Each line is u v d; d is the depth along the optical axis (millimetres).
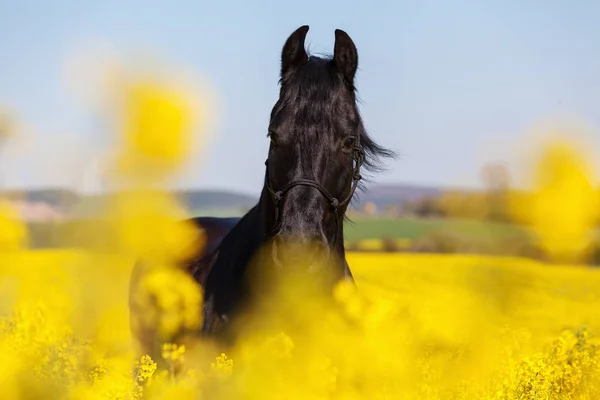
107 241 35438
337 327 8172
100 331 13148
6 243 51656
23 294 19672
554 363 9258
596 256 51875
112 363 9461
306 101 7996
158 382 8547
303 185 7852
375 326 8648
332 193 8008
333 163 7957
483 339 10461
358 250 61812
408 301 16953
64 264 30188
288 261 7738
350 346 8266
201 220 11414
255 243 8398
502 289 25109
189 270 9672
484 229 64500
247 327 8141
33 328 10516
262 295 8117
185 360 8922
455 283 26047
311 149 7895
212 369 8016
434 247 61031
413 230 76062
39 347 10102
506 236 60500
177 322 9320
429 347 9836
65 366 9852
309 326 8055
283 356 7879
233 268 8586
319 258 7816
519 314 18719
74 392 9055
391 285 23062
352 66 8305
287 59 8445
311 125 7922
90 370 9742
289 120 7996
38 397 9297
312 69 8180
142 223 29797
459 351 9586
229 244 8938
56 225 53469
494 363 9109
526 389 8578
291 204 7844
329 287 8164
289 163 7941
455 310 16281
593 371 8930
